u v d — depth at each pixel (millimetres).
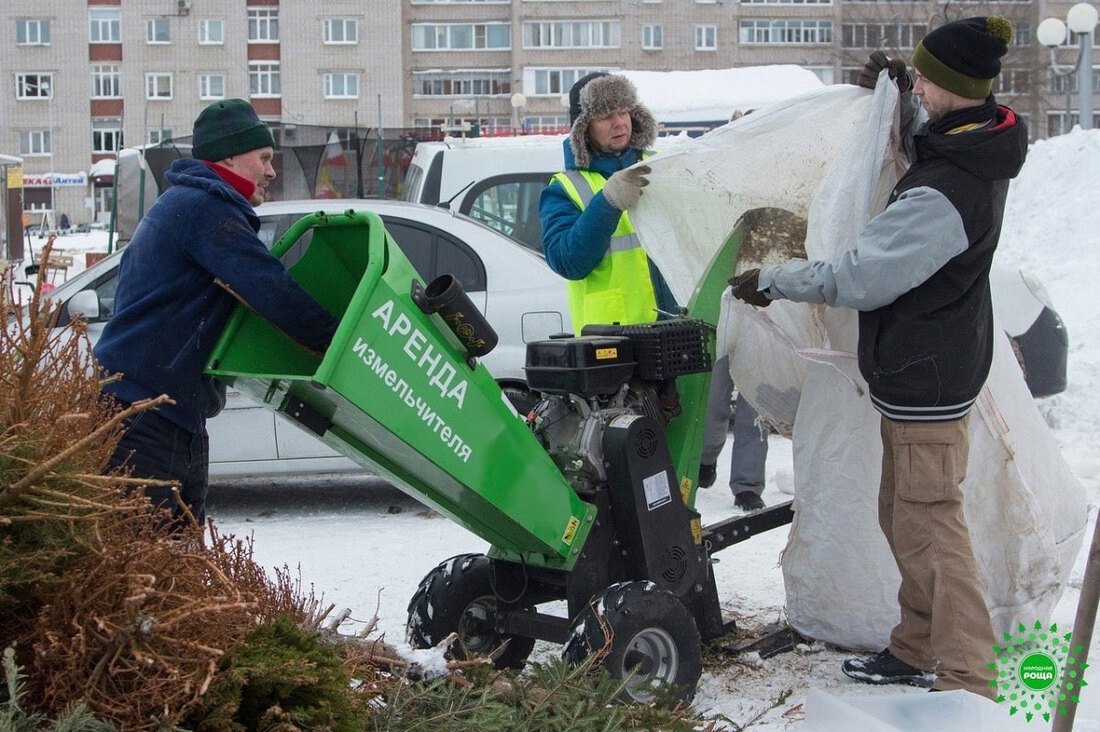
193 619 2678
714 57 66875
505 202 10133
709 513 7160
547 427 4227
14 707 2443
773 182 4535
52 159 65188
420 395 3639
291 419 3711
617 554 4156
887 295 3912
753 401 4805
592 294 4961
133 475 3793
